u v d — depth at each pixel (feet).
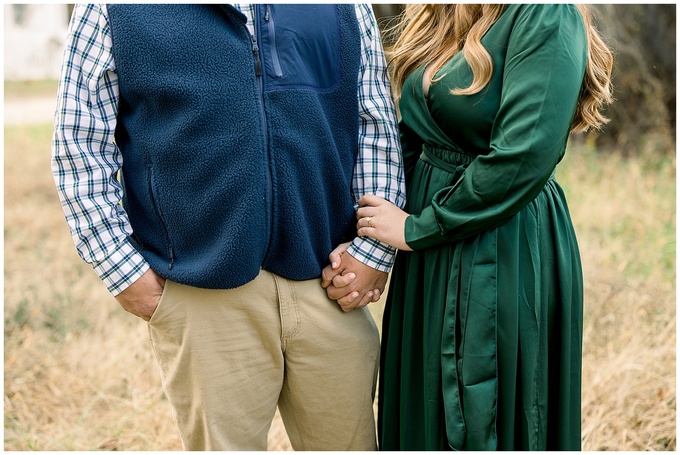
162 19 4.84
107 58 4.90
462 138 5.14
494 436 5.10
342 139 5.42
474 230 4.92
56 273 12.23
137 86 4.87
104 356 9.43
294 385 5.65
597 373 8.34
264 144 4.99
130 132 5.08
